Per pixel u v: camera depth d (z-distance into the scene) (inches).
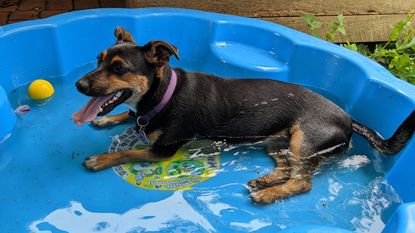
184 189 83.4
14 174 83.4
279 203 82.2
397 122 87.5
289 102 86.4
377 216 81.4
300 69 96.3
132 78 82.3
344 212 81.6
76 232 78.5
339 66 93.6
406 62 99.9
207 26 98.4
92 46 97.5
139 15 97.2
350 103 92.4
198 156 87.1
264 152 87.7
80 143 87.7
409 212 71.1
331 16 106.2
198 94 85.7
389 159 86.0
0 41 90.4
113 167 85.0
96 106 83.4
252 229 79.9
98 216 80.1
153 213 80.7
